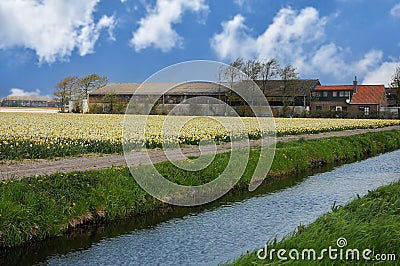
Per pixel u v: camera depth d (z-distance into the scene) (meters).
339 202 12.98
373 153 27.42
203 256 8.57
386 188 11.77
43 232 9.40
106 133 23.27
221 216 11.52
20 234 9.02
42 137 21.34
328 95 76.00
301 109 63.34
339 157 23.62
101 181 11.72
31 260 8.59
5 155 16.72
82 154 18.30
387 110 72.38
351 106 74.31
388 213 8.98
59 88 77.12
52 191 10.46
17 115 48.69
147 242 9.48
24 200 9.64
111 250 9.03
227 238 9.64
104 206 10.92
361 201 10.21
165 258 8.51
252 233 9.98
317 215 11.47
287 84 58.22
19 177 12.49
